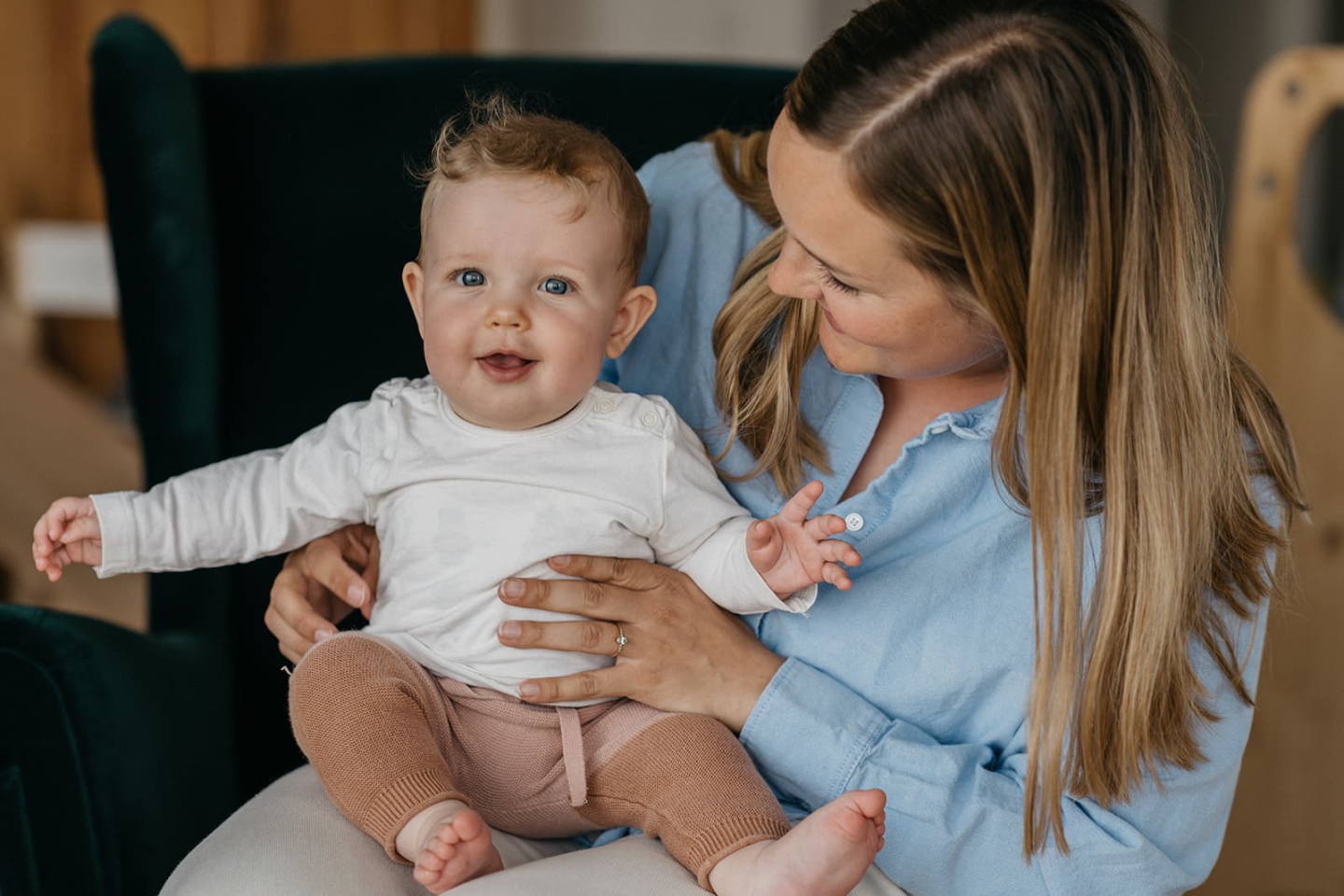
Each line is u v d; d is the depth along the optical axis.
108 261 2.58
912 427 1.07
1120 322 0.91
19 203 2.59
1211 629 1.00
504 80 1.42
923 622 1.03
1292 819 1.78
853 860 0.86
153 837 1.13
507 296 0.98
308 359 1.36
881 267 0.87
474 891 0.83
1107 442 0.93
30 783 1.05
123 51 1.30
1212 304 0.99
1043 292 0.88
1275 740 1.79
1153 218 0.90
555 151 1.02
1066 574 0.93
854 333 0.92
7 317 2.60
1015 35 0.85
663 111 1.44
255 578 1.33
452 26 2.64
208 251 1.33
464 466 1.02
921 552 1.04
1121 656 0.95
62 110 2.57
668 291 1.19
